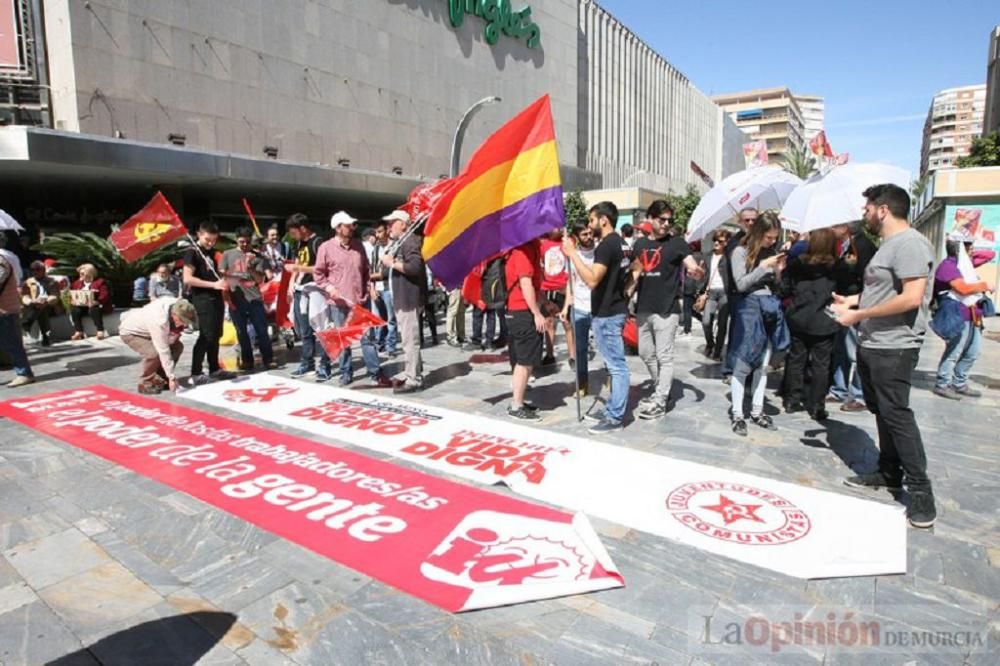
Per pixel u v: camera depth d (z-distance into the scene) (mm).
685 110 49750
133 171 13648
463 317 9477
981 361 8188
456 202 5422
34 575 2998
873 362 3512
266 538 3316
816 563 3004
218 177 15109
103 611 2713
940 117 145875
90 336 10234
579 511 3545
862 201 4641
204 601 2771
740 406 4988
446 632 2539
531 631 2539
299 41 19125
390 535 3320
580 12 34031
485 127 27094
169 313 6219
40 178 14211
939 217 15414
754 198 5727
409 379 6348
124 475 4188
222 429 5129
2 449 4727
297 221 7480
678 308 5344
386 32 22234
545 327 5395
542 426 5184
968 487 3934
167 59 15695
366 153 21641
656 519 3469
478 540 3246
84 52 14055
